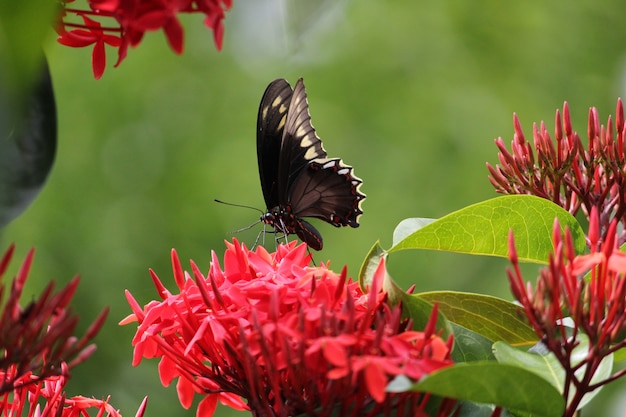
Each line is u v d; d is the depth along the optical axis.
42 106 1.01
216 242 2.15
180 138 2.27
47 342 1.05
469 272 2.14
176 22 1.06
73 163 2.17
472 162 2.22
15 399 1.21
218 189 2.17
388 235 2.15
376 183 2.23
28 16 0.76
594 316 1.17
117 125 2.24
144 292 2.10
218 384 1.22
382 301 1.21
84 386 1.99
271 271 1.23
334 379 1.15
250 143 2.25
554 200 1.28
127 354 2.05
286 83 1.36
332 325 1.13
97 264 2.09
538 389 1.13
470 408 1.21
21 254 2.01
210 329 1.22
